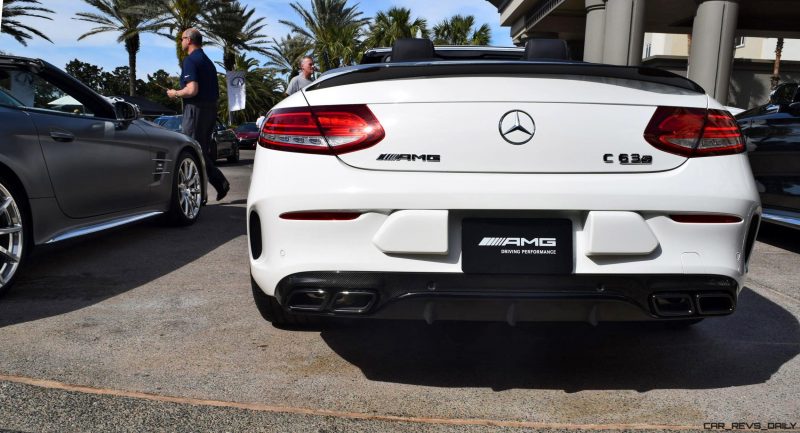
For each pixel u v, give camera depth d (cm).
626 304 195
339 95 202
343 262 196
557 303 193
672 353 250
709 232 197
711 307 201
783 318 295
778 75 2420
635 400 207
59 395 203
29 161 318
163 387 211
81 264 381
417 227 192
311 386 215
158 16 2825
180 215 500
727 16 1214
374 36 3547
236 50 3309
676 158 197
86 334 260
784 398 209
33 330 264
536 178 192
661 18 1794
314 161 199
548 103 194
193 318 283
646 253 194
